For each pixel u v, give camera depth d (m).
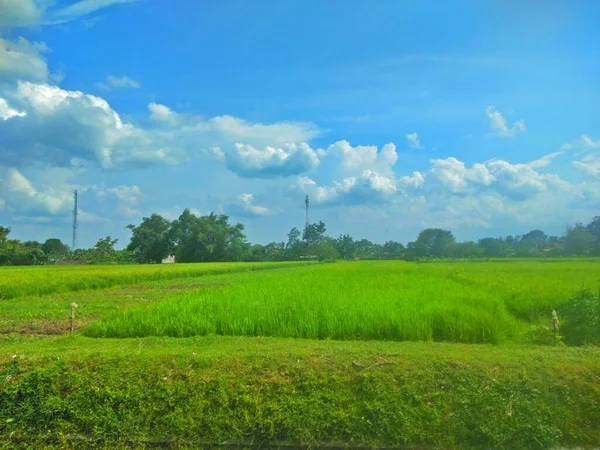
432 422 4.89
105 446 4.88
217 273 43.53
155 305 11.26
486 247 91.94
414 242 102.25
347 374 5.39
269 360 5.69
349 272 28.83
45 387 5.26
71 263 80.06
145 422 4.98
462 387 5.18
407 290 14.05
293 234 111.19
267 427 4.89
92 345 7.39
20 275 28.12
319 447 4.80
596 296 9.87
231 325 9.07
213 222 92.88
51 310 14.73
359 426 4.90
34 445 4.92
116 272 33.50
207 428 4.93
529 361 5.73
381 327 8.82
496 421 4.89
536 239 107.25
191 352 6.11
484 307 11.06
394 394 5.13
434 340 8.95
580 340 9.27
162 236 91.69
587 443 4.81
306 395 5.15
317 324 8.96
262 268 54.84
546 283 17.78
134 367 5.51
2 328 11.38
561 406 5.02
